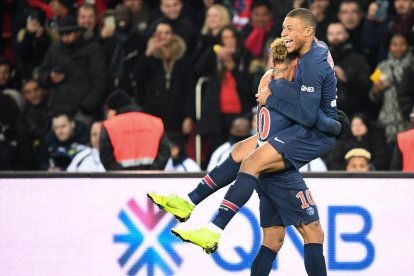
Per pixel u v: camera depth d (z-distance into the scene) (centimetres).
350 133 3550
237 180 2358
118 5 4228
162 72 3891
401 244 2784
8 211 2773
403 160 3188
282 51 2362
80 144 3738
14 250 2777
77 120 3806
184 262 2778
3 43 4484
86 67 3966
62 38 3972
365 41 3891
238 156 2462
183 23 4009
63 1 4334
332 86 2394
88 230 2777
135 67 3928
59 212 2775
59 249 2777
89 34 4009
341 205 2780
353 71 3747
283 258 2769
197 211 2777
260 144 2422
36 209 2777
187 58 3900
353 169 3297
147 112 3897
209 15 3928
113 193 2777
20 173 2773
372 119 3762
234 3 4278
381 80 3681
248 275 2778
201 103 3853
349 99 3753
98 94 3944
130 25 4072
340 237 2780
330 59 2394
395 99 3684
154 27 4019
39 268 2778
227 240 2777
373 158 3522
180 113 3894
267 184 2464
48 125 3875
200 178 2767
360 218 2784
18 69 4238
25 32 4225
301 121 2350
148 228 2778
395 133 3672
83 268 2778
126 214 2778
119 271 2780
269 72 2442
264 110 2411
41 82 3922
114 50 4016
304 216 2459
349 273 2783
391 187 2783
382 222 2783
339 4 4112
